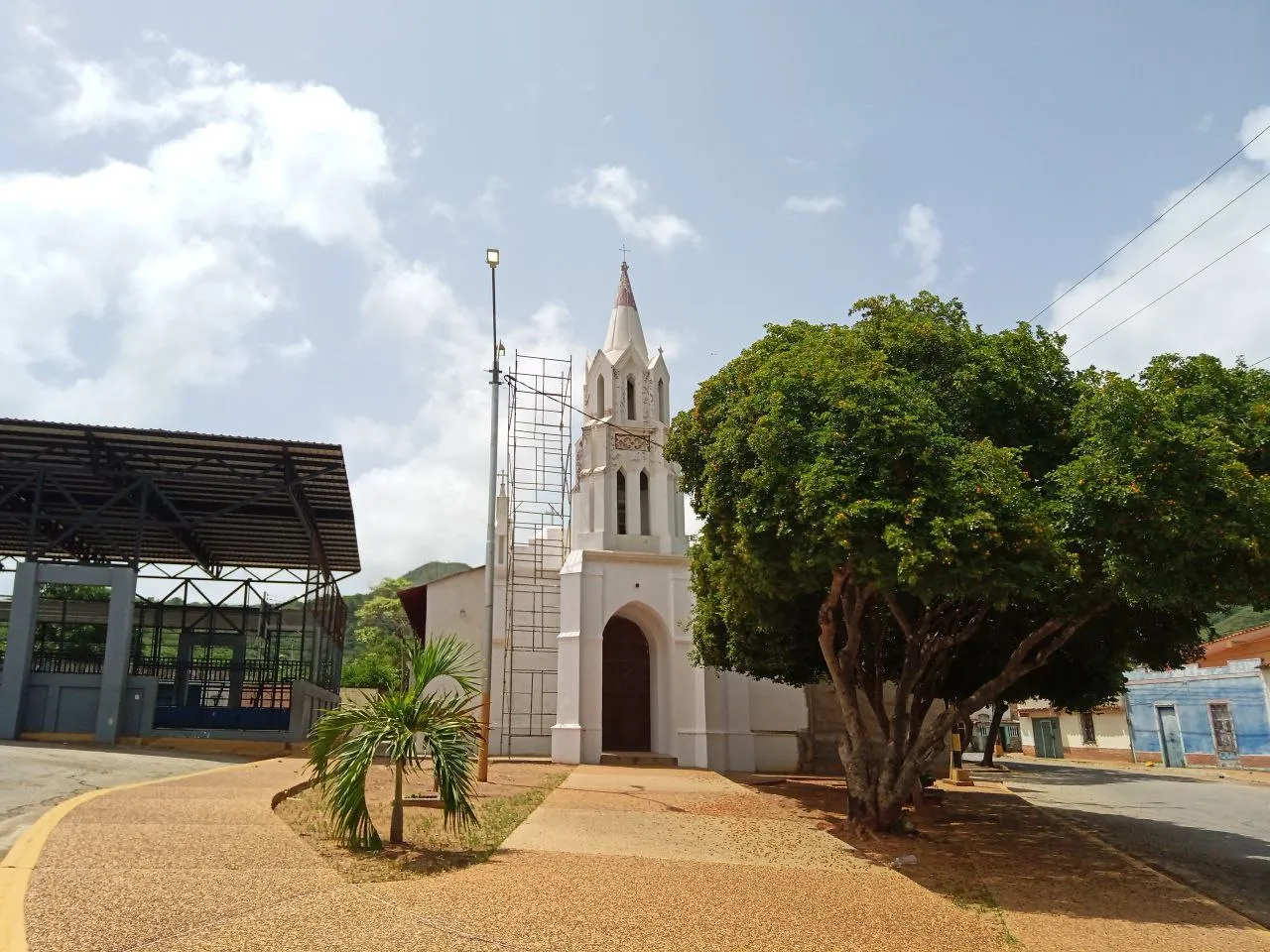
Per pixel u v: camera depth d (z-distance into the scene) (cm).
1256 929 975
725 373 1688
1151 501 1102
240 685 3819
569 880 1014
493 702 3341
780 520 1334
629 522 3388
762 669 2289
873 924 912
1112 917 1010
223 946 676
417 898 870
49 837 982
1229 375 1265
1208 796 2672
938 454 1226
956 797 2341
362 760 1077
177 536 3688
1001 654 2005
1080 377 1456
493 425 2372
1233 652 4034
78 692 2575
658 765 3062
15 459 2798
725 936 830
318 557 3556
